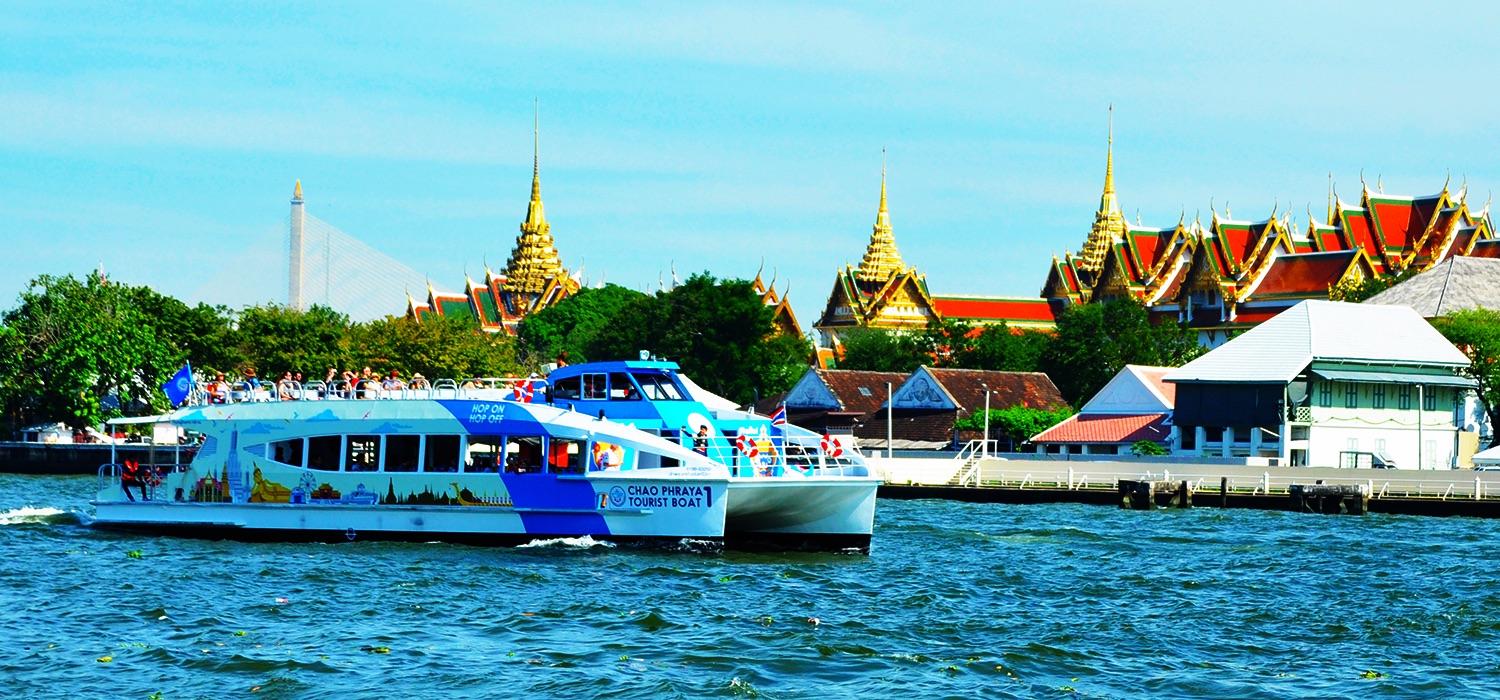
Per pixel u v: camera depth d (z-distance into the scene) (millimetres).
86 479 119750
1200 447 127875
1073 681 41438
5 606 49156
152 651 43062
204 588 52688
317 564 57781
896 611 50406
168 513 66375
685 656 43375
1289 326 129000
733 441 64688
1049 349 193000
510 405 62125
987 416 129250
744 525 63594
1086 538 74312
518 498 61906
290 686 39812
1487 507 91375
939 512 91125
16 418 140000
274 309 153625
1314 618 50031
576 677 40938
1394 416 128875
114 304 138500
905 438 149250
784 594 53156
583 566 57844
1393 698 40031
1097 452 135375
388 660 42531
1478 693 40469
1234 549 69750
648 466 61562
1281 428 123312
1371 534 78688
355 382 73375
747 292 192375
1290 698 39875
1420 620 49500
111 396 144375
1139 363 185375
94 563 58188
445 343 165500
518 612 49062
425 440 63094
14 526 69250
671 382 64500
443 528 62688
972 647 45125
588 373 64688
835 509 62812
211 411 66000
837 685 40781
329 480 63938
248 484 65125
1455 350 131500
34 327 136875
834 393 157250
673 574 56531
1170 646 45656
